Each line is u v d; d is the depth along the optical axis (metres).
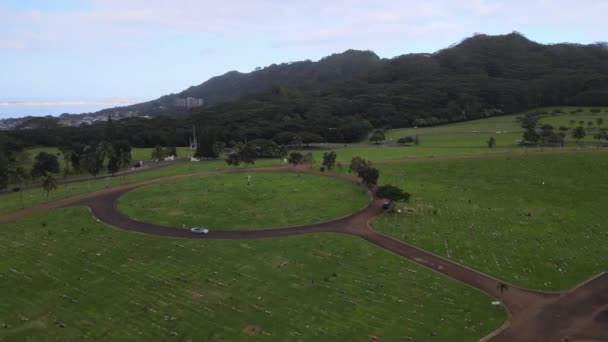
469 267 75.12
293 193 126.12
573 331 55.59
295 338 53.44
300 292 65.44
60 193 131.75
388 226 96.31
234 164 168.75
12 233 93.81
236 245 84.94
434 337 53.94
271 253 80.88
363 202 115.94
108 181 150.62
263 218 102.62
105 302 62.56
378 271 73.12
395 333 54.62
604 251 81.62
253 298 63.50
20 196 128.38
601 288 67.25
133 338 53.56
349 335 54.06
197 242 86.56
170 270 73.31
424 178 140.88
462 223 97.94
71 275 71.69
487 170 144.50
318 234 91.44
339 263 76.38
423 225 96.88
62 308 61.03
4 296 64.81
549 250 82.31
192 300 62.94
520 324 57.31
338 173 153.88
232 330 55.25
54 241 88.06
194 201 118.56
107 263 76.50
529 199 116.38
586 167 138.75
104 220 102.38
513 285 68.50
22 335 54.34
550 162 146.00
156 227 96.56
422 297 64.25
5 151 194.50
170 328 55.75
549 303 62.84
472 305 62.19
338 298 63.62
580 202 112.44
